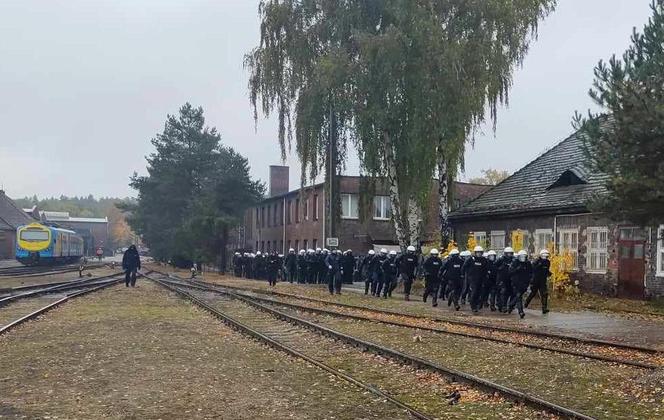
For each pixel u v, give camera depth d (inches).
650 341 550.3
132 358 464.4
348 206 1953.7
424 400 344.5
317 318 738.2
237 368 431.8
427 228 1836.9
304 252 1455.5
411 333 608.4
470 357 476.7
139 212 2733.8
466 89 1104.2
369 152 1185.4
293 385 379.9
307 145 1248.2
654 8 540.7
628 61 534.9
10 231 3403.1
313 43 1249.4
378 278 1027.3
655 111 494.9
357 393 358.0
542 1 1203.9
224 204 2256.4
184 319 714.2
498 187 1349.7
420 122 1105.4
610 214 581.0
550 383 387.2
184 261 2529.5
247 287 1273.4
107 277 1644.9
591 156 580.7
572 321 700.0
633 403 337.7
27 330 609.3
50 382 383.9
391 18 1172.5
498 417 309.6
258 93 1311.5
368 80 1131.3
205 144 2605.8
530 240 1138.7
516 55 1181.7
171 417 307.7
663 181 509.4
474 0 1126.4
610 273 964.6
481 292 804.6
